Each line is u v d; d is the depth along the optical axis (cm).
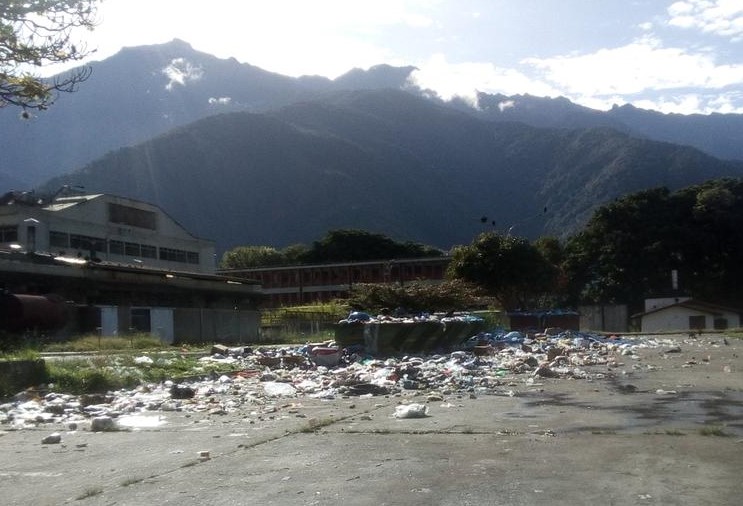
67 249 6334
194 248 8188
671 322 5997
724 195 7244
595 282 7375
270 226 19062
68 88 1261
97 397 1374
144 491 676
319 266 8962
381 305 3650
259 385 1628
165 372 1727
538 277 5284
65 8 1195
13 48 1169
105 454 852
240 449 849
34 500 661
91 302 4147
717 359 2169
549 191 19988
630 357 2314
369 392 1439
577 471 700
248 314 4384
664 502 595
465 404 1216
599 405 1166
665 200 7394
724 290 7094
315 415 1120
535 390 1423
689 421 982
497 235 5362
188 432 993
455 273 5272
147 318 3753
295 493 649
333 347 2195
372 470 724
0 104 1220
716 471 691
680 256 7162
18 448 905
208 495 654
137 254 7300
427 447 831
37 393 1404
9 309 3014
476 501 608
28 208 6009
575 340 3006
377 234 10638
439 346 2566
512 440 863
